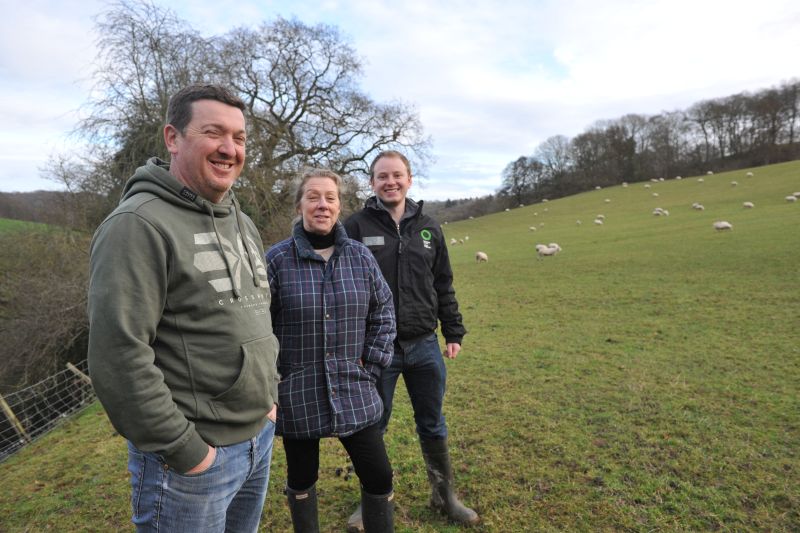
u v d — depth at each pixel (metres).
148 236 1.40
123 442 4.39
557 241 22.20
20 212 14.91
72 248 12.16
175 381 1.46
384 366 2.42
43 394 7.51
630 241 18.23
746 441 3.48
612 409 4.21
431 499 2.93
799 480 2.96
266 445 1.81
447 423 4.19
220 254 1.60
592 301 9.35
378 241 2.77
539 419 4.11
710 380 4.75
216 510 1.57
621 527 2.65
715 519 2.67
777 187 29.89
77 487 3.55
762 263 10.77
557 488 3.05
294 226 2.43
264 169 13.13
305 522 2.33
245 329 1.60
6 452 6.27
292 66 17.67
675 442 3.53
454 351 3.07
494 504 2.94
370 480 2.28
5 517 3.21
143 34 10.66
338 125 18.17
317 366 2.22
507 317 8.69
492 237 30.14
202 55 11.28
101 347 1.31
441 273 3.03
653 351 5.87
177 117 1.59
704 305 8.01
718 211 23.92
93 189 11.70
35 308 11.16
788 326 6.40
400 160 2.81
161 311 1.43
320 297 2.24
